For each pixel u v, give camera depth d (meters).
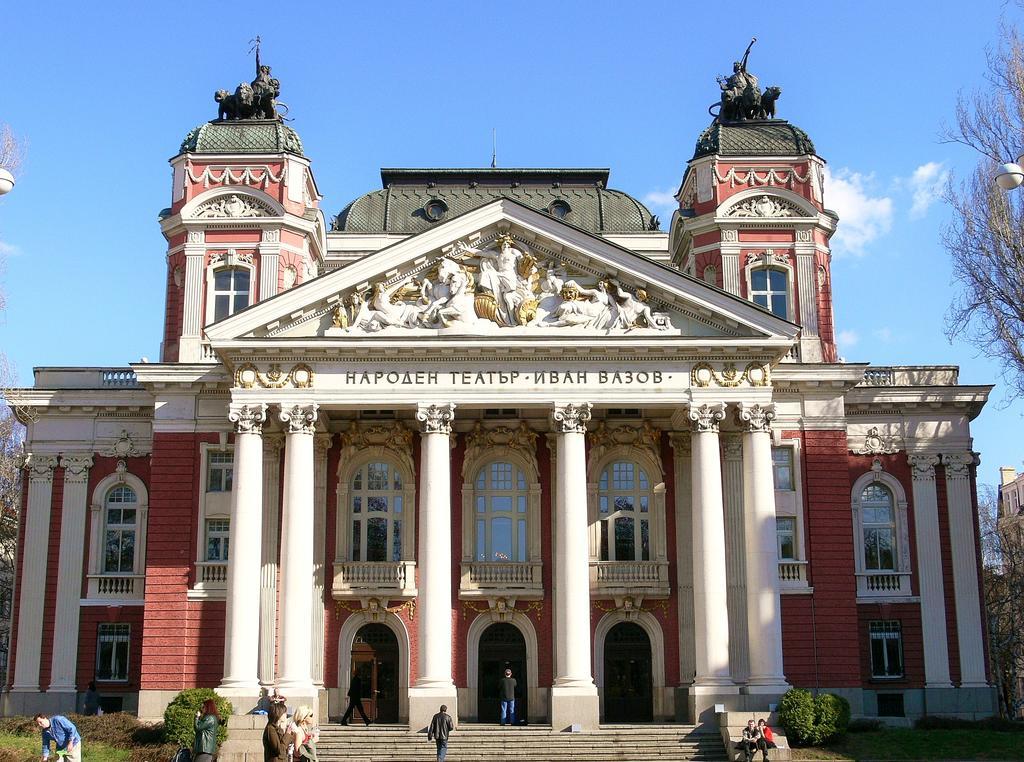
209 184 56.31
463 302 48.41
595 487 51.88
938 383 57.28
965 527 55.47
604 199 64.88
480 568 50.72
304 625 46.12
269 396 47.66
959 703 53.53
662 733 44.53
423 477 47.38
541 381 48.00
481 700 50.34
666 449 52.34
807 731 43.41
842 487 52.47
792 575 51.53
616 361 48.25
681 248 59.41
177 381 52.22
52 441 55.81
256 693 45.50
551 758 42.47
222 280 55.91
